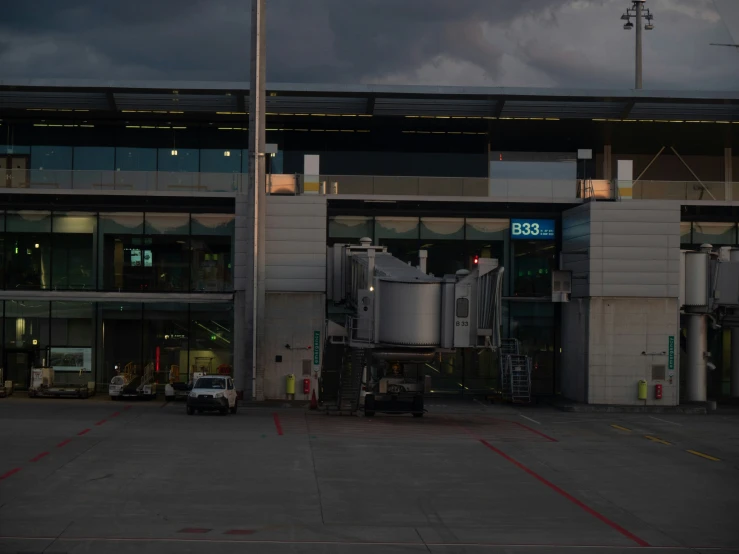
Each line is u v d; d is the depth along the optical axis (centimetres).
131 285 5259
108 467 2534
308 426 3728
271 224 4984
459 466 2766
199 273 5275
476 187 5153
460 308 3472
